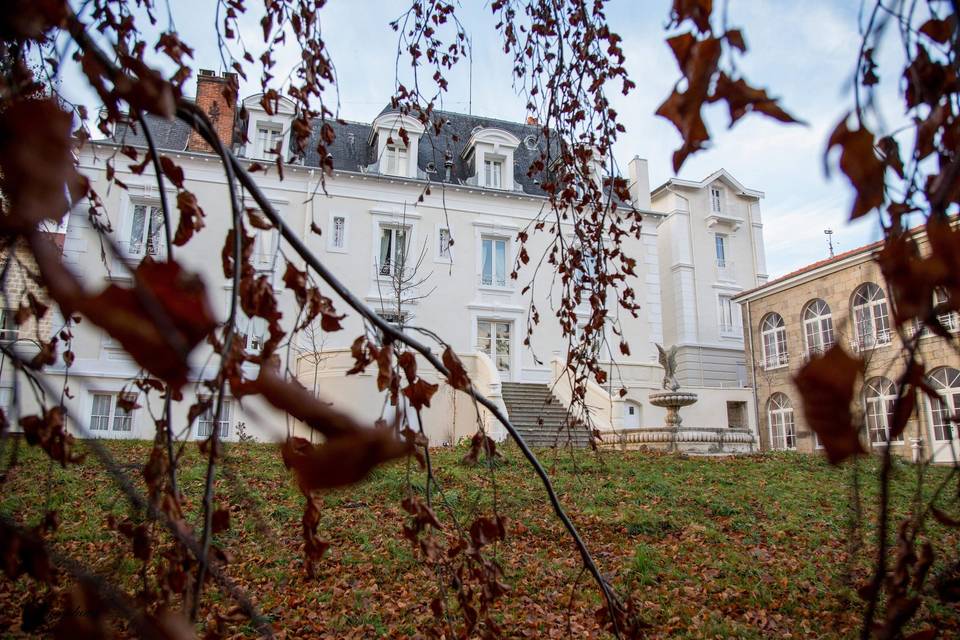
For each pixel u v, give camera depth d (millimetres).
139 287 559
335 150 19859
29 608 1588
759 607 5004
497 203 19828
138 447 10664
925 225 990
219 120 16547
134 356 557
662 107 906
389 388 1851
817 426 637
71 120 769
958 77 1165
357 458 525
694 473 10102
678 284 24609
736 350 24359
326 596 5074
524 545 6332
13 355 1426
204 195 16141
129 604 877
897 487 8109
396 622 4660
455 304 18641
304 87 2523
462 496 7867
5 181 690
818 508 7867
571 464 10305
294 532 6527
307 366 14266
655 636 4484
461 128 22172
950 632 3945
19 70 1498
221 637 1625
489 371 15078
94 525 6215
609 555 6141
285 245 16719
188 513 6805
